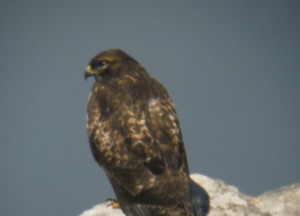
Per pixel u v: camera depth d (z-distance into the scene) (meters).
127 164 16.92
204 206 18.41
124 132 17.09
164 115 17.23
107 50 19.03
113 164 17.12
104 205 18.80
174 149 16.89
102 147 17.42
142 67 18.78
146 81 18.03
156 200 16.55
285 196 18.84
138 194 16.72
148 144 16.83
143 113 17.17
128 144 16.98
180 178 16.67
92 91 18.61
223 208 18.36
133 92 17.64
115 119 17.36
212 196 18.69
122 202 17.03
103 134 17.44
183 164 16.94
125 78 18.17
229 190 19.02
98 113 17.81
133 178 16.81
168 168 16.70
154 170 16.70
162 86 18.17
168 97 17.91
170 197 16.50
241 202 18.56
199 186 18.98
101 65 18.78
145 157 16.80
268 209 18.58
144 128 16.97
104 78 18.67
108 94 17.83
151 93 17.69
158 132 16.95
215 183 19.09
